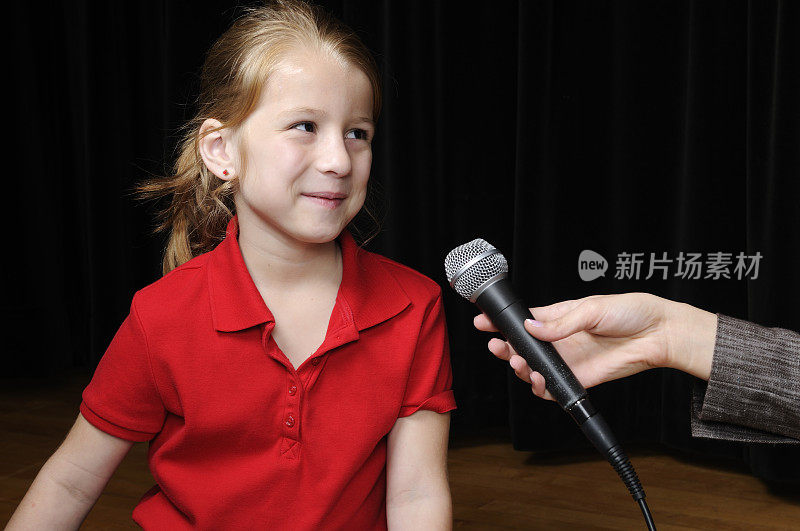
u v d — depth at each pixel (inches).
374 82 36.9
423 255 91.5
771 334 35.5
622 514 74.0
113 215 113.2
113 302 114.7
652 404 87.6
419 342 38.0
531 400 87.9
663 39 84.3
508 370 88.0
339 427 35.5
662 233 86.7
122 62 111.5
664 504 75.9
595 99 86.7
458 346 92.4
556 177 86.8
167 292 36.8
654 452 88.7
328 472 35.3
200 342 35.5
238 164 36.1
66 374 120.3
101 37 110.3
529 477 83.0
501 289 35.9
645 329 37.5
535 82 85.4
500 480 82.3
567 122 86.7
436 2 88.1
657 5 83.9
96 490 37.8
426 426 38.2
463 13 89.3
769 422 34.2
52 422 99.8
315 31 35.5
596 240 88.4
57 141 118.4
